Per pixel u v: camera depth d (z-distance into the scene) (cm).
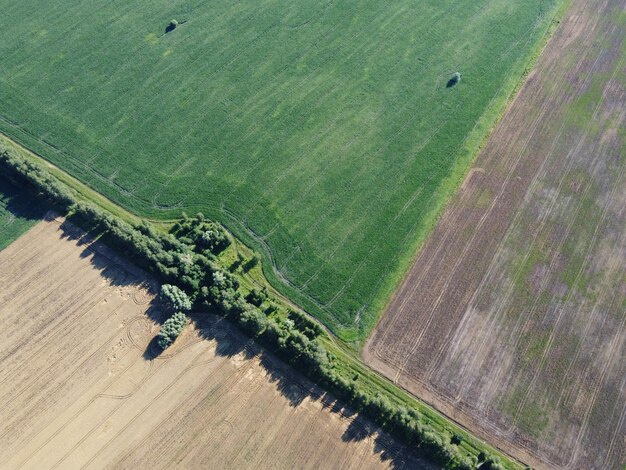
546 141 6956
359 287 5897
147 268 6178
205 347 5628
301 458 4997
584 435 4966
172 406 5334
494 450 4931
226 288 5844
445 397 5219
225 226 6450
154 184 6881
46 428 5291
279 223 6419
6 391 5509
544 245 6097
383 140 7069
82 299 6031
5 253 6412
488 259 6028
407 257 6081
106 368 5578
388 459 4950
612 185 6519
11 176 6956
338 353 5500
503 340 5506
